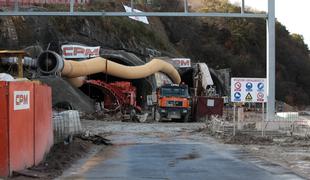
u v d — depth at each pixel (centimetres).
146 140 3894
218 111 7250
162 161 2516
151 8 9856
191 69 10119
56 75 6856
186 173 2080
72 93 6850
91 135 3791
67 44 9031
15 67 5741
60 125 3078
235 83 3894
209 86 8475
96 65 7788
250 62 17400
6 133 1780
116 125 5684
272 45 4678
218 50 16562
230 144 3559
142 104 9400
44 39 9181
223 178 1947
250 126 4569
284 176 2009
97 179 1917
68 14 4347
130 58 9338
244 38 18012
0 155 1781
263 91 3912
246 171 2150
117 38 10862
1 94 1777
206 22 17688
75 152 2739
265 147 3331
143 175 2022
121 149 3161
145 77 8919
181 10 9875
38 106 2245
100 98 8538
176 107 6856
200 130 4966
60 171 2117
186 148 3238
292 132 4116
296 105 18575
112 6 10075
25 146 1992
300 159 2625
